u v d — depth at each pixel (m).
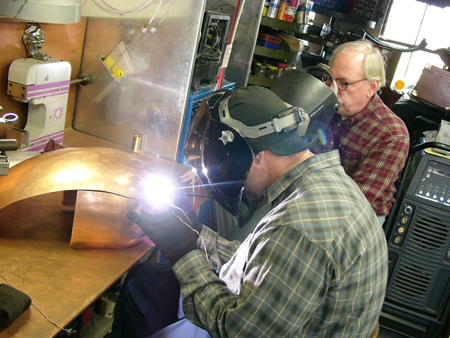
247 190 1.05
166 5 1.75
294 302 0.86
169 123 1.91
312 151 1.16
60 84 1.64
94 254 1.24
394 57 4.00
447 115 2.96
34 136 1.61
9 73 1.49
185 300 1.03
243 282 0.94
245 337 0.90
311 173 0.99
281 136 0.94
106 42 1.89
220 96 1.10
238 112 0.96
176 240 1.09
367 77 1.74
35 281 1.07
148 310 1.38
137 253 1.29
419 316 2.42
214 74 2.21
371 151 1.85
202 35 1.94
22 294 0.95
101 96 1.95
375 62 1.74
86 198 1.17
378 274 0.96
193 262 1.05
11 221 1.30
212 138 0.99
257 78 3.16
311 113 1.06
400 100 3.15
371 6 3.42
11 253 1.16
